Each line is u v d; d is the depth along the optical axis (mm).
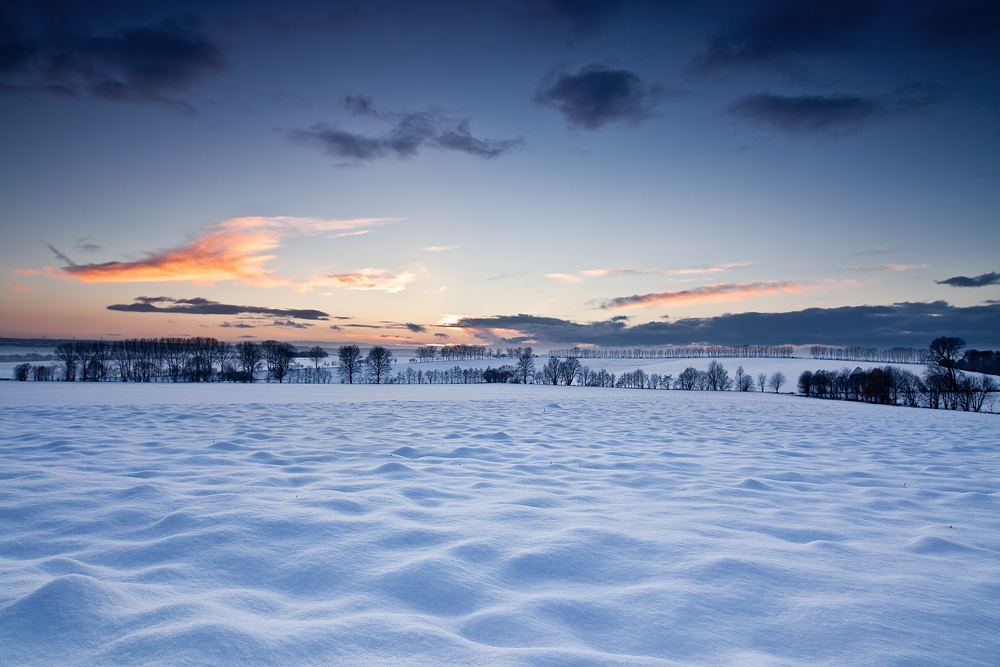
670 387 93062
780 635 2482
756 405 29109
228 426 11562
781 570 3303
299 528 3928
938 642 2436
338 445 9016
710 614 2684
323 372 92875
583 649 2311
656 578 3168
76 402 20188
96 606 2436
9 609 2346
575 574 3242
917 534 4270
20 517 4164
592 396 38906
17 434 9250
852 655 2299
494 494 5398
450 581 3006
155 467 6348
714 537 4027
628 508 4941
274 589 2928
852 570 3361
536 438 10594
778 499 5473
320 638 2268
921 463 8195
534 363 110062
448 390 48469
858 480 6691
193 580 2986
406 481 5906
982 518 4840
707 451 9258
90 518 4145
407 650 2209
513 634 2443
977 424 16844
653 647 2377
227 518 4070
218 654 2061
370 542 3676
